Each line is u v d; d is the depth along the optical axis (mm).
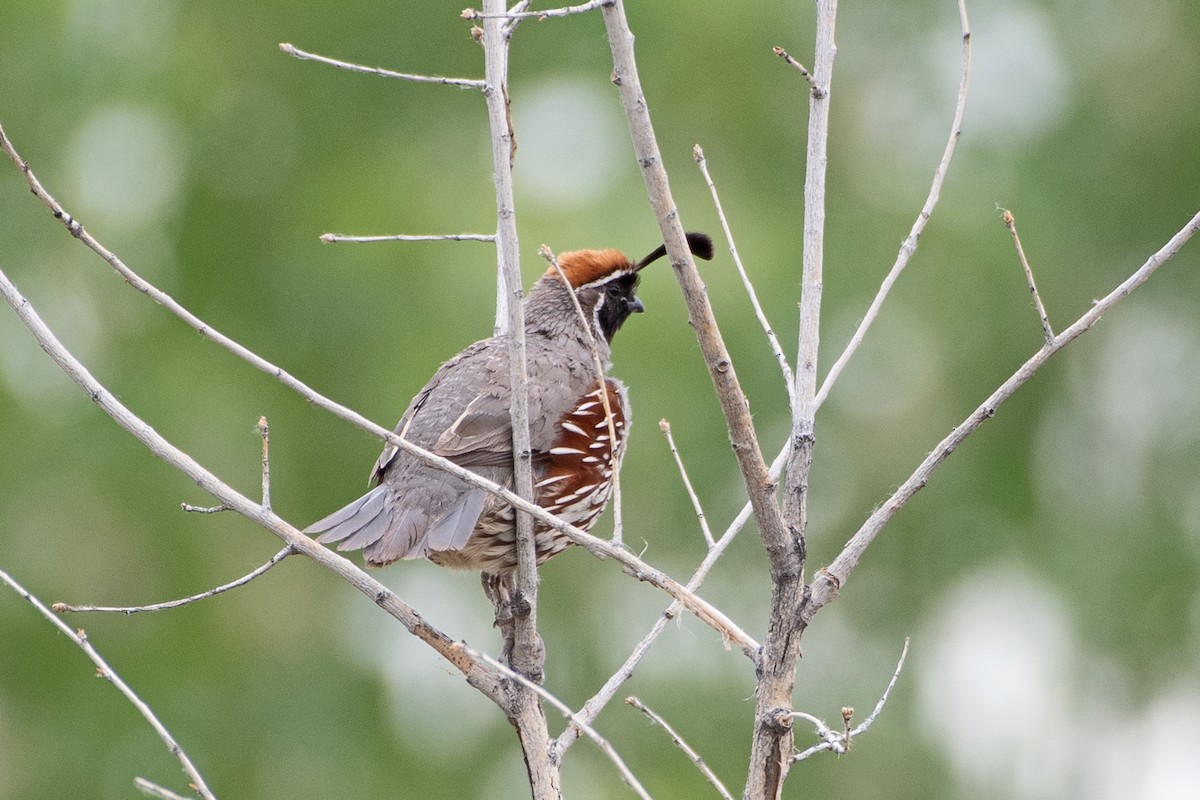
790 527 6168
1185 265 16484
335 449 15016
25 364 15141
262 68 15648
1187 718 16156
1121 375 16844
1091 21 16688
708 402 14273
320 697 15320
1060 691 15930
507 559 8094
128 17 15602
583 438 8359
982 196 15914
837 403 15516
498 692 6672
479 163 15414
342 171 15406
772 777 6047
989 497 16078
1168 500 16594
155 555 15055
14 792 14750
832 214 16000
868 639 15828
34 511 14844
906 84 16281
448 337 14125
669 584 6219
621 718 14914
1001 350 15898
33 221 15148
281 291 15094
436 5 15750
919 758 15117
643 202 14750
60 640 14891
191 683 15156
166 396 14930
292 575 15477
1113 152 16359
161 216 15555
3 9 15094
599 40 15867
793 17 16016
